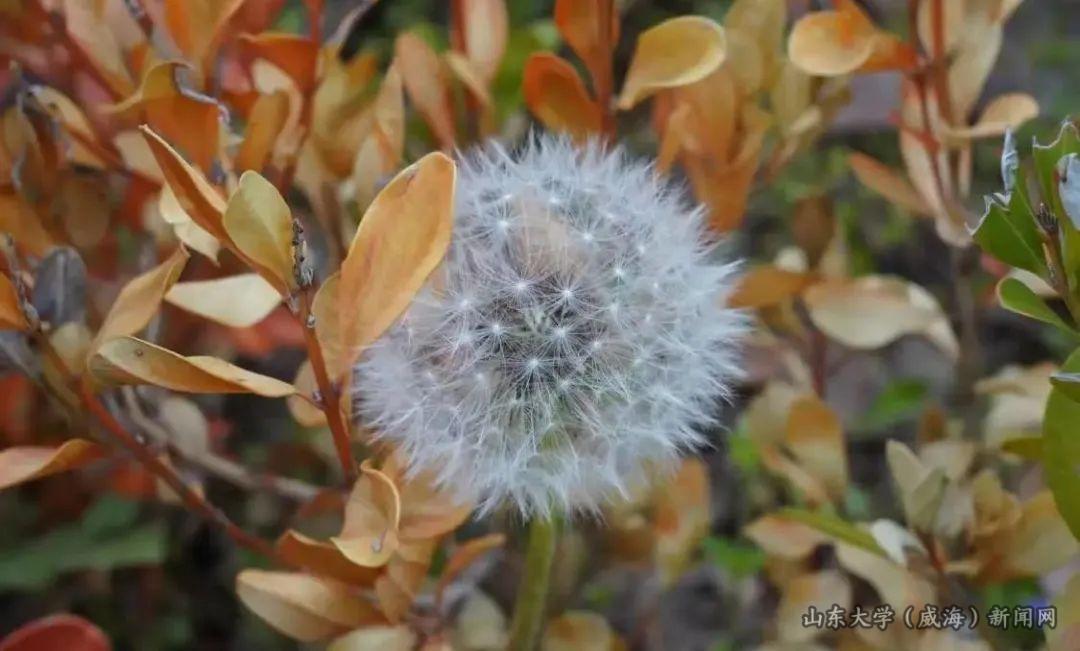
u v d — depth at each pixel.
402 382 0.16
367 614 0.16
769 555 0.21
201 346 0.21
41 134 0.17
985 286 0.22
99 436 0.16
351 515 0.15
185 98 0.15
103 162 0.18
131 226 0.20
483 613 0.20
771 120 0.18
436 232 0.13
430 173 0.13
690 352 0.16
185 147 0.16
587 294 0.15
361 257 0.13
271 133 0.16
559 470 0.15
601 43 0.17
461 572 0.20
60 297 0.15
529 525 0.21
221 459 0.20
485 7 0.19
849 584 0.20
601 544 0.21
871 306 0.19
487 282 0.15
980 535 0.17
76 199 0.18
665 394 0.16
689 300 0.16
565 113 0.18
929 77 0.18
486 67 0.19
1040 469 0.19
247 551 0.23
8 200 0.17
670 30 0.17
